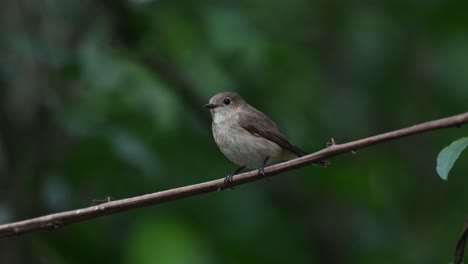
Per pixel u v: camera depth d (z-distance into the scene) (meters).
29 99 12.11
